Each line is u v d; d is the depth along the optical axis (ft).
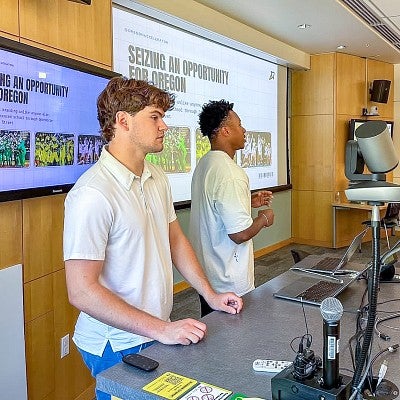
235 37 16.57
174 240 5.39
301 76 22.31
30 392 7.36
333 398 2.85
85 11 8.33
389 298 5.23
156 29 13.94
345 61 21.95
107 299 4.04
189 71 15.58
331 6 14.90
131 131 4.50
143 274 4.58
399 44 20.70
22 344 7.04
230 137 7.24
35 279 7.40
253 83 19.54
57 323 7.98
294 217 23.06
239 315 4.76
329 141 21.84
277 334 4.25
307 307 4.99
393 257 5.93
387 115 24.44
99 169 4.44
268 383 3.34
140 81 4.60
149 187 4.86
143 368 3.54
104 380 3.44
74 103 7.92
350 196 3.07
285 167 22.40
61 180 7.70
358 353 3.27
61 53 7.70
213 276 6.90
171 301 5.01
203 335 4.11
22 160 6.75
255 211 19.89
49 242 7.71
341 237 22.38
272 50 19.06
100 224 4.17
